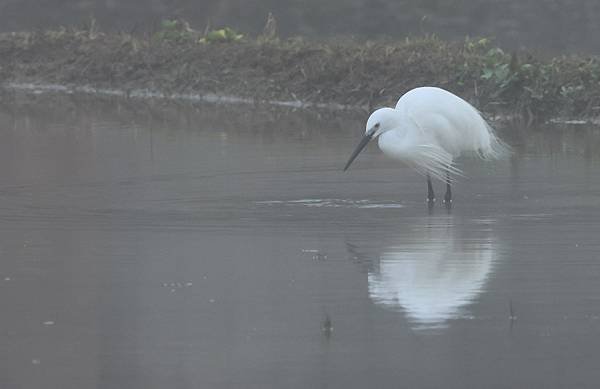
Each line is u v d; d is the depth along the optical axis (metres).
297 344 9.73
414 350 9.59
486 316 10.35
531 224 13.69
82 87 27.11
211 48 26.55
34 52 28.22
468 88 22.70
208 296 10.95
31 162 17.94
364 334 9.95
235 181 16.38
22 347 9.70
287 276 11.55
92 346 9.70
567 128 20.94
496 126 21.20
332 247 12.66
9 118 22.97
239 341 9.79
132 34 28.69
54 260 12.20
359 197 15.39
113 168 17.38
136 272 11.76
